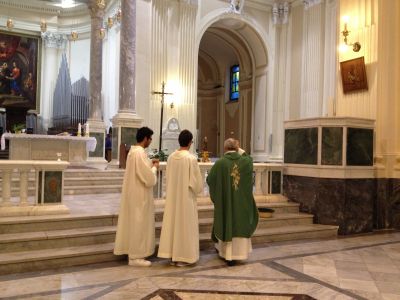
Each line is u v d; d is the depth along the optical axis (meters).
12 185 7.31
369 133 6.95
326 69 13.13
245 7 14.44
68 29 16.64
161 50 12.41
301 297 3.79
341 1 7.80
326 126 6.73
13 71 15.84
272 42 14.95
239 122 17.69
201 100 20.66
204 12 13.54
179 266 4.72
